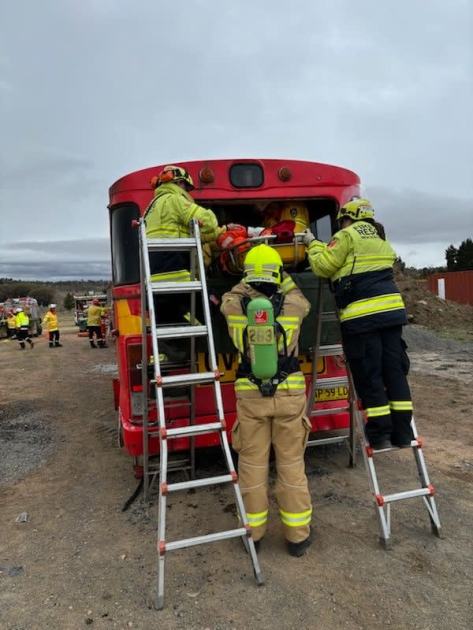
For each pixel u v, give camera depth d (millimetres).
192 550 3412
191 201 3830
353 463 4758
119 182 4320
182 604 2867
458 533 3508
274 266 3344
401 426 3502
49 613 2842
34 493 4609
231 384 4301
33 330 28547
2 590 3076
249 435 3270
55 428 6891
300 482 3283
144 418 3920
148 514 3990
